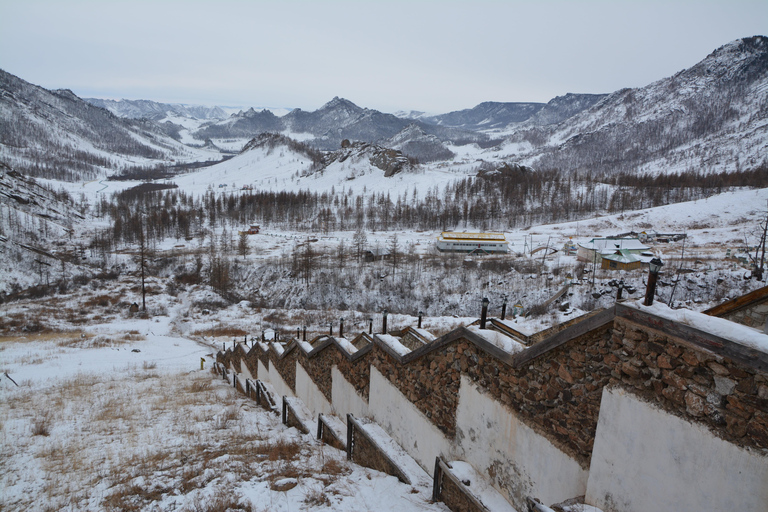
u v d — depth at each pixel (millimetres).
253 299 47344
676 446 3107
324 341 10016
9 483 6898
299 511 5164
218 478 6273
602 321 3699
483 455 5203
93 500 6035
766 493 2561
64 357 22109
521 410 4660
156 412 11562
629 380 3537
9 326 31812
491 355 5082
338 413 9281
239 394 15383
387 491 5758
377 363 7672
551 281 42344
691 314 3111
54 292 44750
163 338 30906
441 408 5992
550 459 4270
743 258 41438
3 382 15883
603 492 3672
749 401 2689
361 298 45250
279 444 7984
